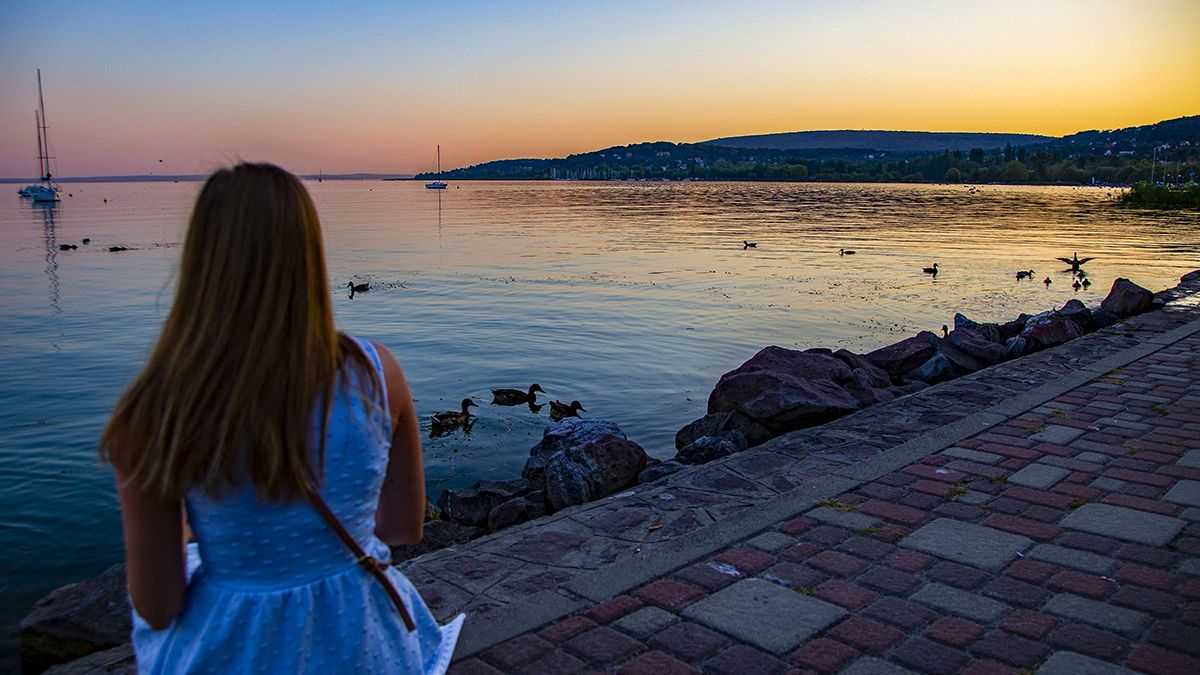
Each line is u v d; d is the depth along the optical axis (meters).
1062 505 4.81
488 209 92.12
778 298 23.81
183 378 1.54
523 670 3.19
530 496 6.52
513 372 15.04
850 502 4.87
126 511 1.59
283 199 1.60
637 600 3.73
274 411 1.56
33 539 7.84
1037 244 42.72
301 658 1.67
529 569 4.07
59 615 4.18
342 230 55.97
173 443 1.52
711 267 32.22
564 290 25.88
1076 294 24.47
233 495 1.59
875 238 46.84
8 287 26.31
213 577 1.69
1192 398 7.14
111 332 18.94
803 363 8.23
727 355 16.34
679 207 93.44
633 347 17.19
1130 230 52.78
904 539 4.37
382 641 1.80
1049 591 3.79
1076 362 8.57
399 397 1.80
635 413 12.27
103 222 64.44
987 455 5.70
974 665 3.21
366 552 1.78
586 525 4.62
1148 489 5.05
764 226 58.16
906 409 6.95
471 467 9.75
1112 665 3.21
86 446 10.48
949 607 3.66
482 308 22.44
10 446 10.45
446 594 3.81
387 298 24.33
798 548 4.27
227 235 1.58
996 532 4.45
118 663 3.35
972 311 21.30
